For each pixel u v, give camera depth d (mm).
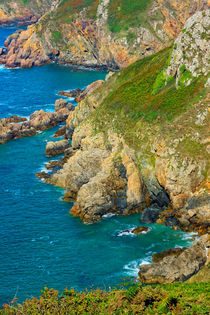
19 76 164875
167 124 76188
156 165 72375
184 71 84062
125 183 72000
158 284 51844
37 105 127500
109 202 69938
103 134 85812
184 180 67938
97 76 163500
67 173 78625
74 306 40156
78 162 78062
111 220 68500
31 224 67062
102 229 65750
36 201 74250
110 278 53719
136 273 54625
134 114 84125
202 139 70812
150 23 168625
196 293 44188
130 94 90875
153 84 90000
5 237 63344
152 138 77062
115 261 57406
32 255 58938
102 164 75438
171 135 73125
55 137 104688
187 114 75750
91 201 68500
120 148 78812
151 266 53500
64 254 59156
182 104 78625
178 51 86250
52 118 112188
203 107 75062
